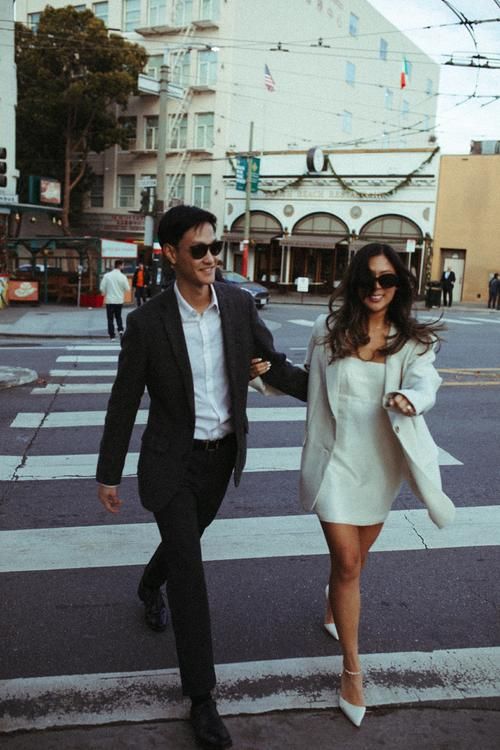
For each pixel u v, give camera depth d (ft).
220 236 126.00
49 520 16.08
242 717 9.34
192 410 9.18
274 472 19.84
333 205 117.70
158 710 9.42
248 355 9.48
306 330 60.23
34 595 12.57
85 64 121.80
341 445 9.31
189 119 127.03
